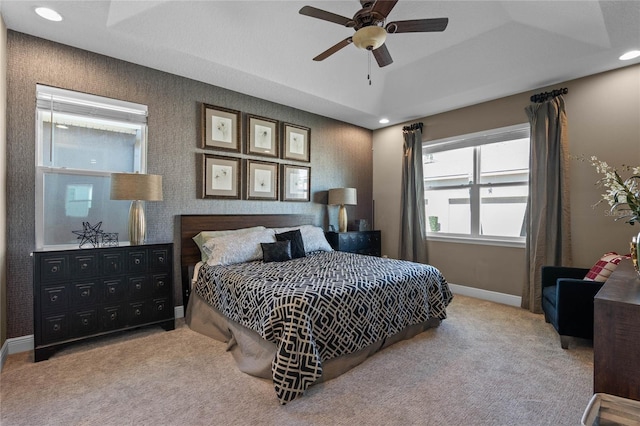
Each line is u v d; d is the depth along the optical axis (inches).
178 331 119.5
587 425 42.6
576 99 135.9
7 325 100.1
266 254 130.3
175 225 136.4
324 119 194.1
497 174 164.6
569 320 102.0
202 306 120.7
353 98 172.4
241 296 97.1
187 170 140.0
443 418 69.1
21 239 103.3
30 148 105.2
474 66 140.0
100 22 99.3
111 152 123.0
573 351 102.1
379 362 94.9
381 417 69.4
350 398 76.5
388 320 101.3
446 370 90.2
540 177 141.3
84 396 76.6
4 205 97.7
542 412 71.4
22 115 103.7
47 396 76.5
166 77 134.1
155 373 87.7
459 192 180.1
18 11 93.2
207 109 145.0
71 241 113.8
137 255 112.3
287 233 145.8
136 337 113.1
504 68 134.2
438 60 145.9
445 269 182.2
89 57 116.3
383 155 216.7
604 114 129.0
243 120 158.2
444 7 111.0
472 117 170.9
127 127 126.6
